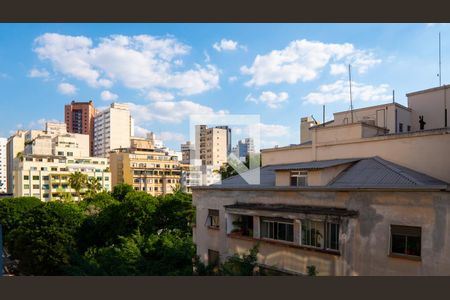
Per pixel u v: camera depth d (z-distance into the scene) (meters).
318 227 13.65
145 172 101.44
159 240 20.81
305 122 38.88
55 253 33.75
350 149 17.69
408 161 15.12
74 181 77.25
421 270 10.83
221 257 18.09
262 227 16.03
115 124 141.00
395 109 22.14
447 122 21.97
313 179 15.31
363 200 12.48
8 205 47.53
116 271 13.13
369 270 12.07
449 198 10.42
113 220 41.50
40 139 92.12
